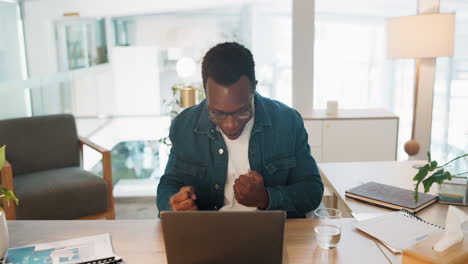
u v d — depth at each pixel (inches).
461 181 68.7
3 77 136.6
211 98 55.2
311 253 50.6
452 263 42.8
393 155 141.3
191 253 44.4
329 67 148.1
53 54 143.4
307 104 149.1
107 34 144.0
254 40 145.1
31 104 144.6
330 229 50.7
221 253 44.3
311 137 140.3
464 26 140.3
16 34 138.7
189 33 144.0
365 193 72.6
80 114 149.3
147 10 142.7
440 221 62.2
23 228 59.8
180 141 64.8
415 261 44.3
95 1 141.4
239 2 142.9
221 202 64.3
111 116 149.9
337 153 141.1
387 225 57.4
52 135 128.4
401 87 149.5
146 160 154.3
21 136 124.2
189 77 145.8
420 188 77.3
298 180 63.7
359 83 149.3
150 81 147.3
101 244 54.1
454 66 143.3
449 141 148.4
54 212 110.0
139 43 144.7
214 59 54.3
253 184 56.4
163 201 59.6
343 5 143.0
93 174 121.5
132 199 156.9
